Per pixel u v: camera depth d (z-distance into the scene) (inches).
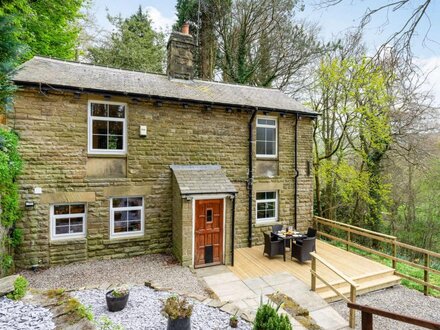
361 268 307.7
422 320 111.2
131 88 319.0
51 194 285.7
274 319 143.2
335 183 617.0
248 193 381.1
